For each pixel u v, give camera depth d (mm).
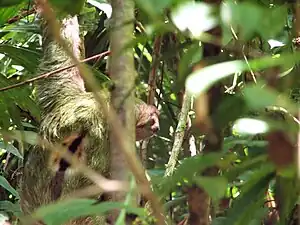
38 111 3688
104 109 1021
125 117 1470
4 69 4781
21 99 3566
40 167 3688
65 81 3941
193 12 1029
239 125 1112
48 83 3949
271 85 1508
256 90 903
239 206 1610
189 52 1458
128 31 1438
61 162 3586
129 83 1477
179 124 2883
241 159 1705
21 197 3859
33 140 3658
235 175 1466
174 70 3834
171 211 3443
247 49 2166
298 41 2078
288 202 1576
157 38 3098
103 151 3543
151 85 3613
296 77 1585
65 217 1059
